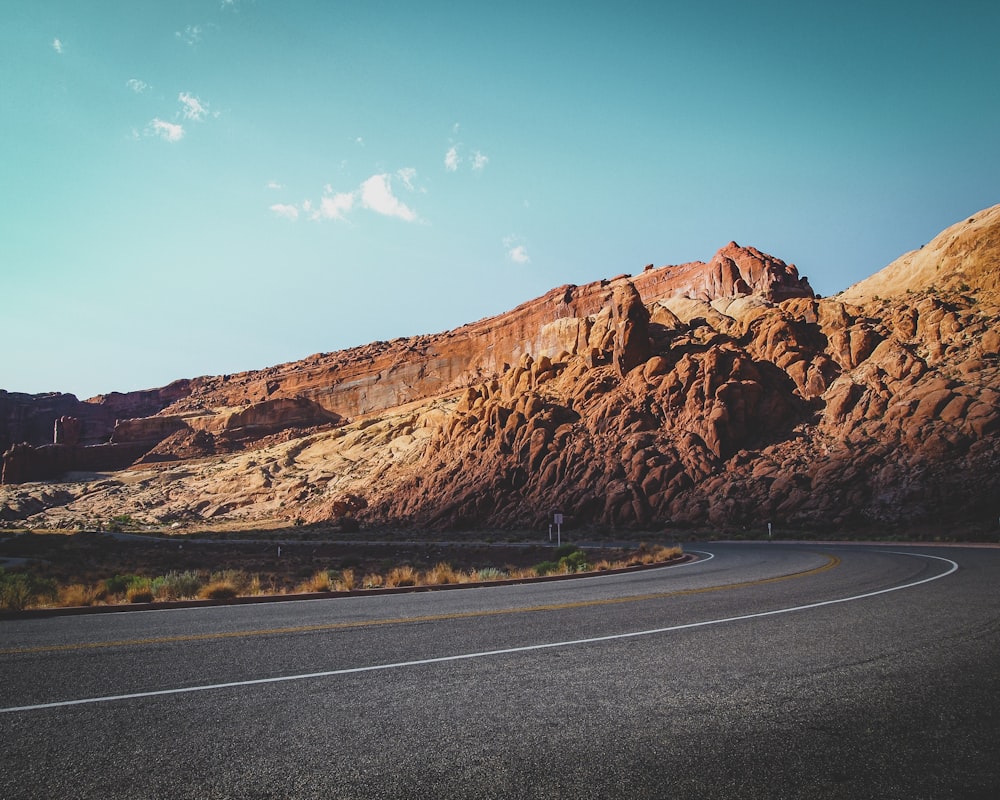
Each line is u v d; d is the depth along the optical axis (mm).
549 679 5340
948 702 4609
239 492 118000
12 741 3945
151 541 63938
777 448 55125
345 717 4375
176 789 3229
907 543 33219
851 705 4551
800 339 65812
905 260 78312
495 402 82250
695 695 4816
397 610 10352
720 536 44969
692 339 75562
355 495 89812
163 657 6500
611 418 66938
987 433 43938
